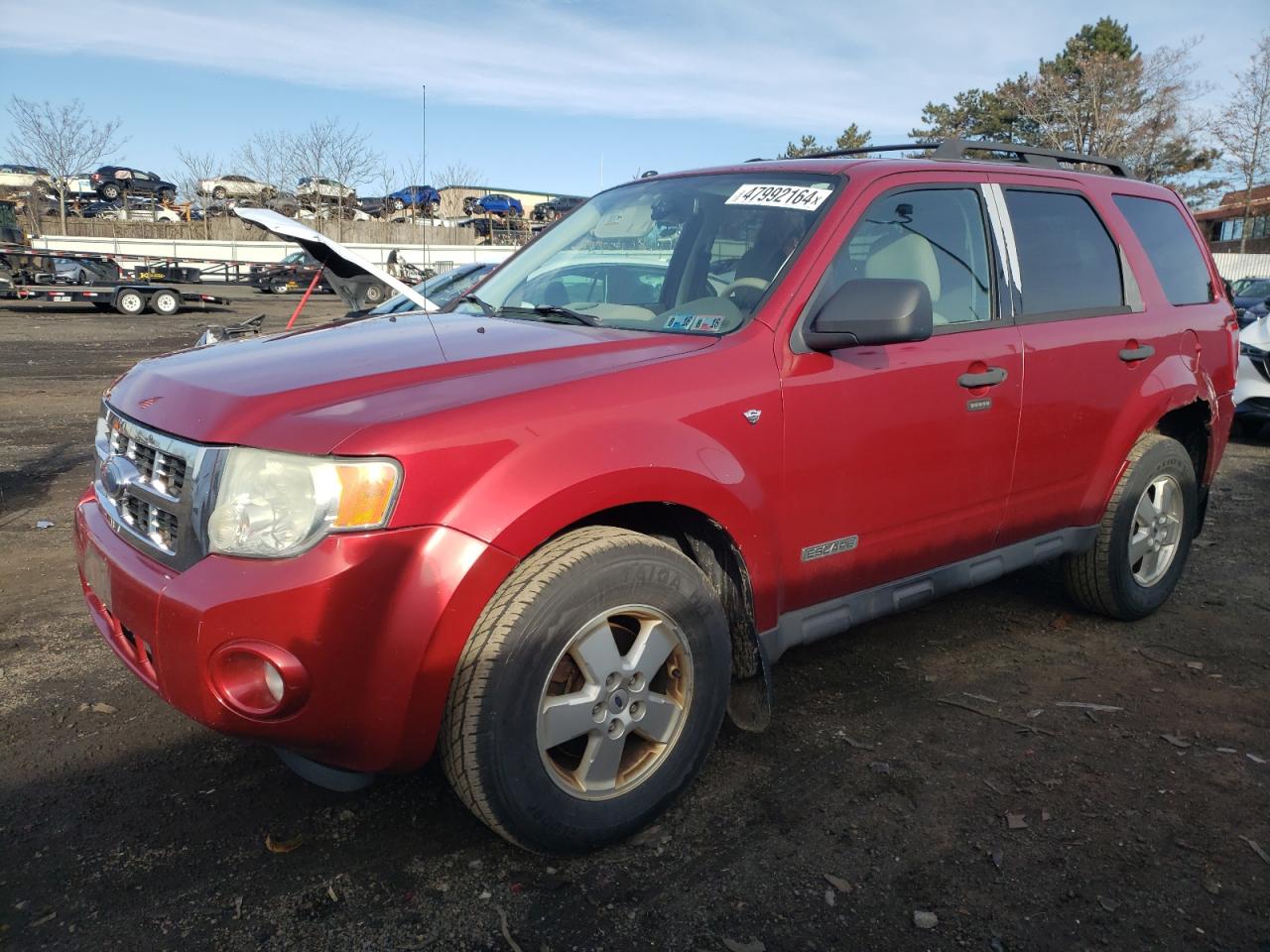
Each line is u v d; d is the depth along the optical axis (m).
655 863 2.57
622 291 3.38
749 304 2.95
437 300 6.85
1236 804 2.89
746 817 2.78
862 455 3.03
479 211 44.94
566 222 3.98
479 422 2.30
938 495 3.29
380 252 39.22
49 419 9.43
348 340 2.96
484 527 2.24
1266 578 4.98
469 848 2.62
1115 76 44.59
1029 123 48.69
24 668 3.67
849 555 3.09
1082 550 4.01
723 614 2.72
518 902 2.40
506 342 2.81
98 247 40.66
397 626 2.19
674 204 3.56
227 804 2.80
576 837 2.49
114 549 2.53
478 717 2.27
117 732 3.20
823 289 2.99
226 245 42.00
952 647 4.02
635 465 2.44
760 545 2.77
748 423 2.73
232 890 2.44
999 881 2.52
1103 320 3.88
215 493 2.26
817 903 2.42
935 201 3.41
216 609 2.16
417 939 2.27
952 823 2.77
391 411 2.29
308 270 31.92
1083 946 2.29
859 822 2.76
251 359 2.77
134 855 2.57
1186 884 2.52
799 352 2.88
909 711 3.43
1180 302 4.35
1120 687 3.67
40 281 23.39
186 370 2.74
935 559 3.38
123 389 2.88
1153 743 3.25
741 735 3.24
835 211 3.10
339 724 2.22
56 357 14.91
